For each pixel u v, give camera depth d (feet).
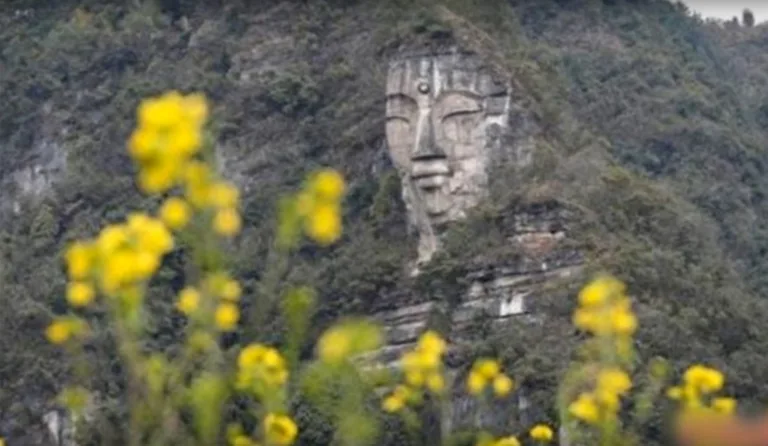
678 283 549.95
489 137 635.66
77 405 103.65
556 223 591.78
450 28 647.56
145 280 81.82
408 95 641.81
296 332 94.17
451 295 589.73
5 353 630.74
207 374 90.22
